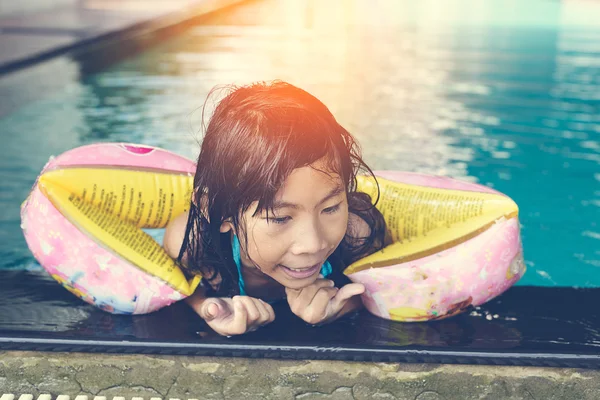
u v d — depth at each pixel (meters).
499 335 2.01
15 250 2.88
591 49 7.71
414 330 2.04
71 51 7.10
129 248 2.11
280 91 1.76
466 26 9.73
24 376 1.84
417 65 6.88
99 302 2.11
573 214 3.30
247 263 2.00
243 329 1.92
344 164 1.74
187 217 2.15
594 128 4.73
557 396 1.78
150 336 1.99
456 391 1.80
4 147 4.26
